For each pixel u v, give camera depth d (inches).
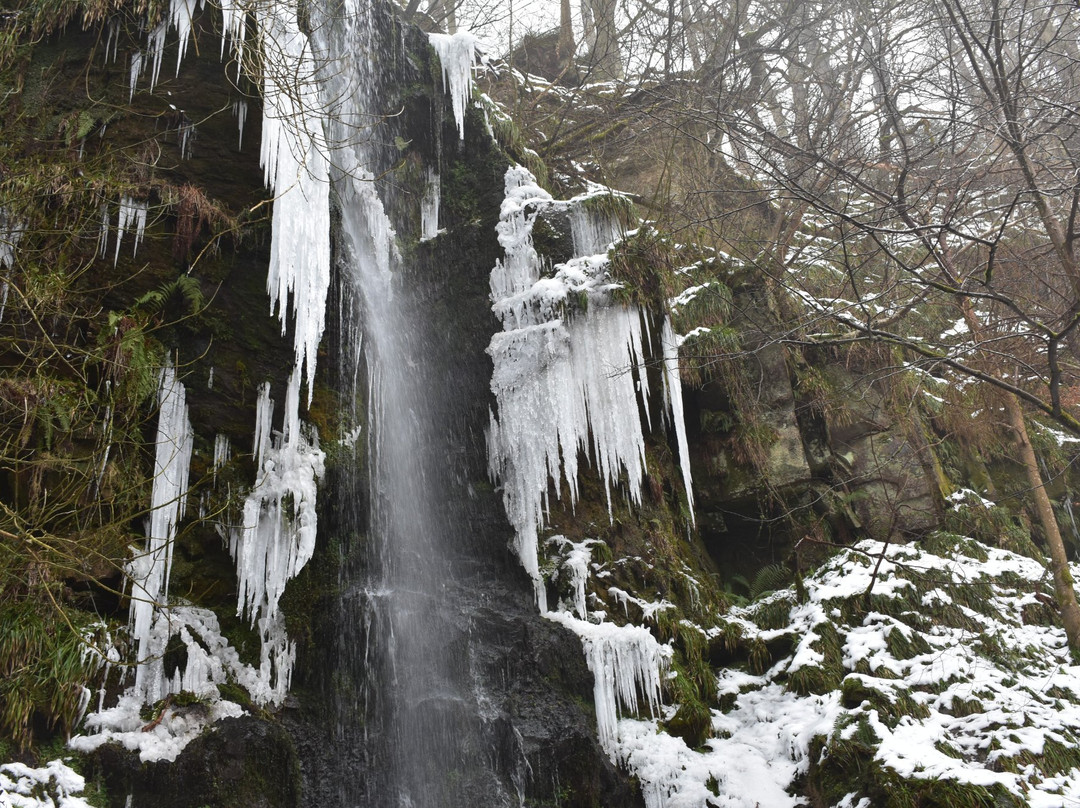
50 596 206.5
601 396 350.3
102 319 260.7
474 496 351.9
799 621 352.2
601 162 536.7
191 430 270.7
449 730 284.5
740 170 600.4
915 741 277.3
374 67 392.5
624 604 335.9
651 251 373.1
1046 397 480.7
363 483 307.1
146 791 218.8
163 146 280.2
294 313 289.4
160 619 244.8
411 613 301.7
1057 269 458.9
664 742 299.3
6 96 279.7
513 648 306.0
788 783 288.2
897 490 392.8
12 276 251.6
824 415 430.9
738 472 417.4
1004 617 347.3
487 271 378.6
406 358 364.5
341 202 344.2
